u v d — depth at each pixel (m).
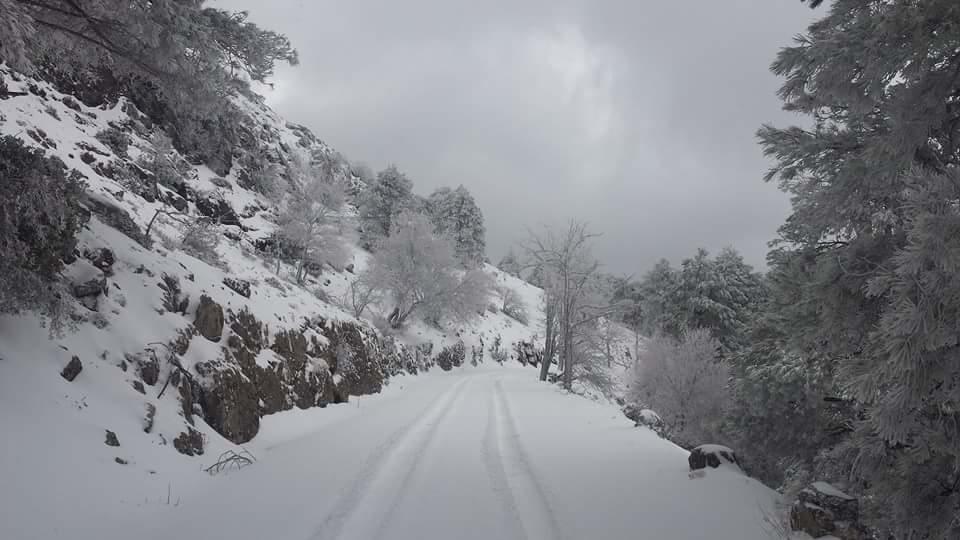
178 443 7.18
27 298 5.80
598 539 5.14
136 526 4.91
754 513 5.98
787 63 4.90
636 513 5.92
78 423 5.79
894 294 3.94
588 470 7.92
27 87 24.11
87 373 6.73
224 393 9.30
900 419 3.92
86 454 5.45
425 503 6.23
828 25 4.97
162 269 10.39
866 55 4.39
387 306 37.72
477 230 67.25
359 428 11.13
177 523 5.10
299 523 5.26
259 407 10.72
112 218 11.09
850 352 5.40
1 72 9.74
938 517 4.59
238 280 13.75
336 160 52.91
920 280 3.49
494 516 5.87
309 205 33.16
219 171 37.78
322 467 7.52
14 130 19.78
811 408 8.27
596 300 32.28
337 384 15.45
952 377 3.89
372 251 49.31
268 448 9.61
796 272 6.09
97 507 4.88
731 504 6.25
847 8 4.76
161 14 7.43
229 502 5.79
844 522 5.11
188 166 33.66
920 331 3.48
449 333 44.12
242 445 9.27
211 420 8.85
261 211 38.53
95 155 23.44
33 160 6.24
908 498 4.73
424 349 36.78
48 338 6.54
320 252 32.91
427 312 37.03
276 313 14.38
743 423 9.54
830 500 5.28
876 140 4.58
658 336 31.70
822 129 5.72
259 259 29.77
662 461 8.63
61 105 25.39
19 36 4.98
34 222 6.09
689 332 27.48
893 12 4.13
